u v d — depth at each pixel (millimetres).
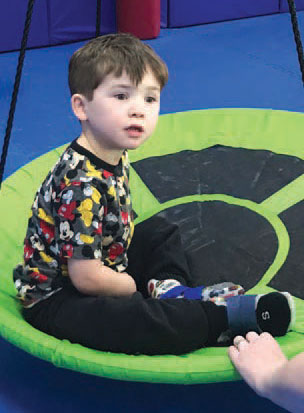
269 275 1804
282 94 3002
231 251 1896
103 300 1429
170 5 3621
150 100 1437
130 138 1425
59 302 1479
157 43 3490
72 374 1541
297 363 1231
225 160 2277
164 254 1683
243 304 1444
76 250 1409
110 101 1402
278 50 3420
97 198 1408
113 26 3541
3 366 1564
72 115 2818
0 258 1766
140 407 1445
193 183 2188
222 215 2043
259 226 1990
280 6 3832
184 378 1307
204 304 1451
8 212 1909
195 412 1429
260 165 2246
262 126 2387
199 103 2930
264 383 1272
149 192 2154
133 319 1397
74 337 1438
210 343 1482
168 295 1580
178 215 2053
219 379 1318
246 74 3186
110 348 1414
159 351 1409
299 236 1939
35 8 3324
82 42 3506
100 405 1452
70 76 1460
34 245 1505
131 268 1692
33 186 2020
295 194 2111
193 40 3527
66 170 1428
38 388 1501
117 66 1384
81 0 3412
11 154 2527
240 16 3779
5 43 3355
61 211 1414
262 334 1389
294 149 2297
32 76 3143
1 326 1421
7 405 1456
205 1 3676
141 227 1723
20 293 1531
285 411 1428
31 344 1380
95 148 1461
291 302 1434
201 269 1835
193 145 2344
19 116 2809
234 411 1429
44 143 2615
